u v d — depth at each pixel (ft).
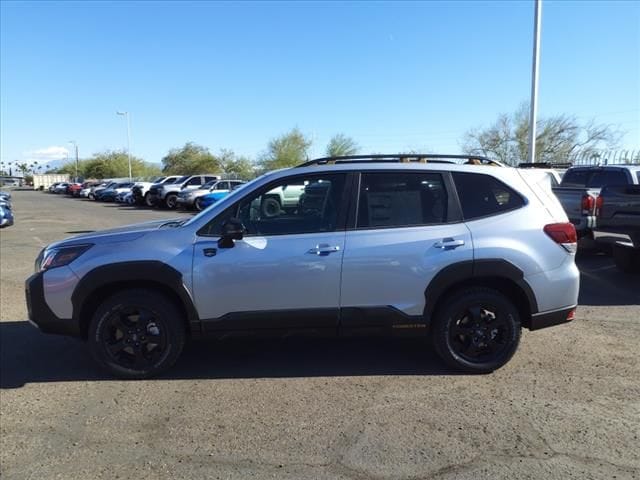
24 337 19.45
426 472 10.66
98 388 14.97
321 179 15.47
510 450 11.43
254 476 10.59
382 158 16.25
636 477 10.42
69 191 208.95
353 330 15.30
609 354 17.16
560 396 14.07
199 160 269.85
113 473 10.77
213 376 15.75
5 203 65.21
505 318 15.44
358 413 13.23
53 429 12.62
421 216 15.38
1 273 32.73
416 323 15.23
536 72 68.59
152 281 15.21
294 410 13.44
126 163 331.57
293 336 15.43
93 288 14.94
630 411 13.19
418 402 13.80
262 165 227.81
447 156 16.48
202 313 15.05
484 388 14.64
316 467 10.87
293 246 14.93
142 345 15.39
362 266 14.93
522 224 15.39
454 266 14.98
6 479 10.58
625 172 38.45
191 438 12.11
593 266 32.55
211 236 15.11
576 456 11.18
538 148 159.74
